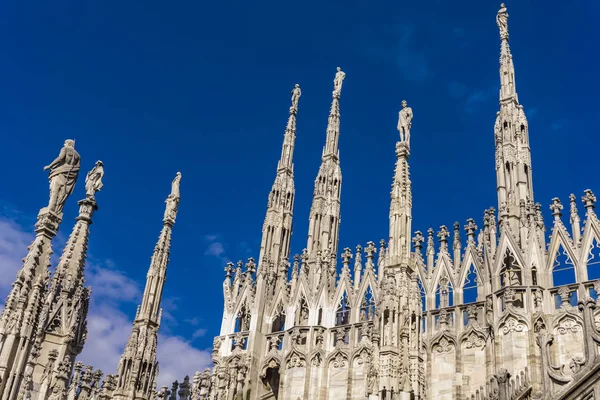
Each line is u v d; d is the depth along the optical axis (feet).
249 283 102.27
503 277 82.17
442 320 83.82
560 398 38.70
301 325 93.66
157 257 99.86
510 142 93.04
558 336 74.13
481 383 77.56
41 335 91.25
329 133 119.85
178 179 107.55
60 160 65.82
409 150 79.66
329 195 111.96
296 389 88.63
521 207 85.35
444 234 90.63
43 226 62.59
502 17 107.96
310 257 104.63
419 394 63.57
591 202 80.23
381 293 68.23
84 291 102.32
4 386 55.88
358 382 85.66
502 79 100.53
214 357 97.71
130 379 89.86
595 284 74.54
